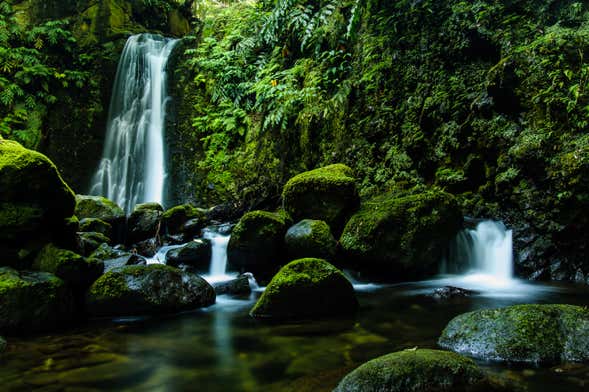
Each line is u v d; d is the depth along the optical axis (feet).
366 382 7.48
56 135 37.06
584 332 9.21
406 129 24.68
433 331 11.74
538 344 9.16
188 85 37.60
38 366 9.97
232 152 33.78
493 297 15.49
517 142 19.74
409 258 18.76
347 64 29.12
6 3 39.37
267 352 10.59
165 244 25.17
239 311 14.82
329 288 13.97
